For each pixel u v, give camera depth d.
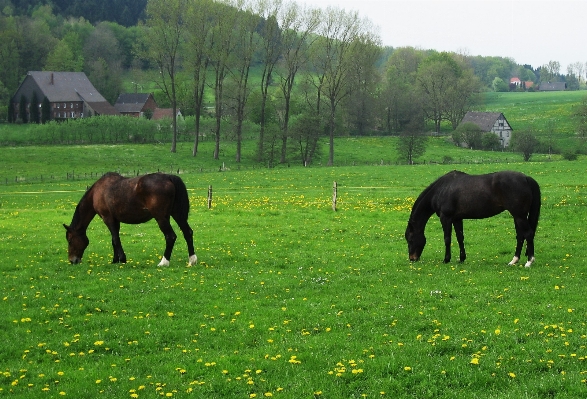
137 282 18.11
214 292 17.09
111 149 92.81
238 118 86.56
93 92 128.00
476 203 19.78
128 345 13.16
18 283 18.47
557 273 18.42
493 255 22.23
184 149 94.81
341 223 30.56
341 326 14.00
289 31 83.50
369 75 98.94
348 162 91.31
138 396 10.67
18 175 73.12
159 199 20.02
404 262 21.09
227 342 13.22
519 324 13.62
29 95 121.44
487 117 126.25
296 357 12.07
